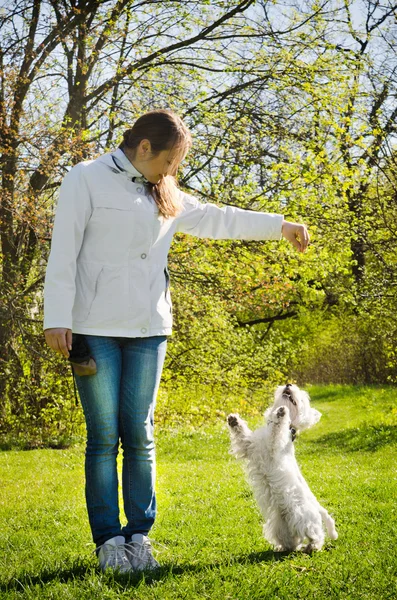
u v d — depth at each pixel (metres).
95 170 3.47
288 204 13.82
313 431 16.70
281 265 14.43
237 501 6.72
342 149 15.27
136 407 3.52
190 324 15.33
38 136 12.45
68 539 4.82
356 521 5.44
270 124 14.19
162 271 3.63
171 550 4.31
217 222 3.85
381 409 18.94
